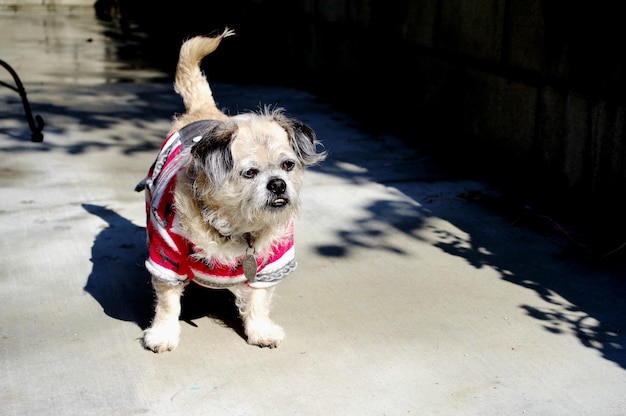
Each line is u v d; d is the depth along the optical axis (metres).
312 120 2.28
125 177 1.76
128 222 1.52
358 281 1.31
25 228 1.48
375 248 1.44
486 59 1.86
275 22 3.00
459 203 1.67
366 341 1.13
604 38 1.51
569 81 1.61
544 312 1.22
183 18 4.01
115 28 3.76
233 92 2.60
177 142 1.10
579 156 1.61
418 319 1.19
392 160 1.95
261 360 1.08
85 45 3.32
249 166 0.95
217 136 0.94
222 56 3.13
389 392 1.01
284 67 2.95
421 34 2.11
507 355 1.10
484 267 1.37
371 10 2.34
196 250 1.02
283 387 1.01
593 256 1.42
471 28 1.90
